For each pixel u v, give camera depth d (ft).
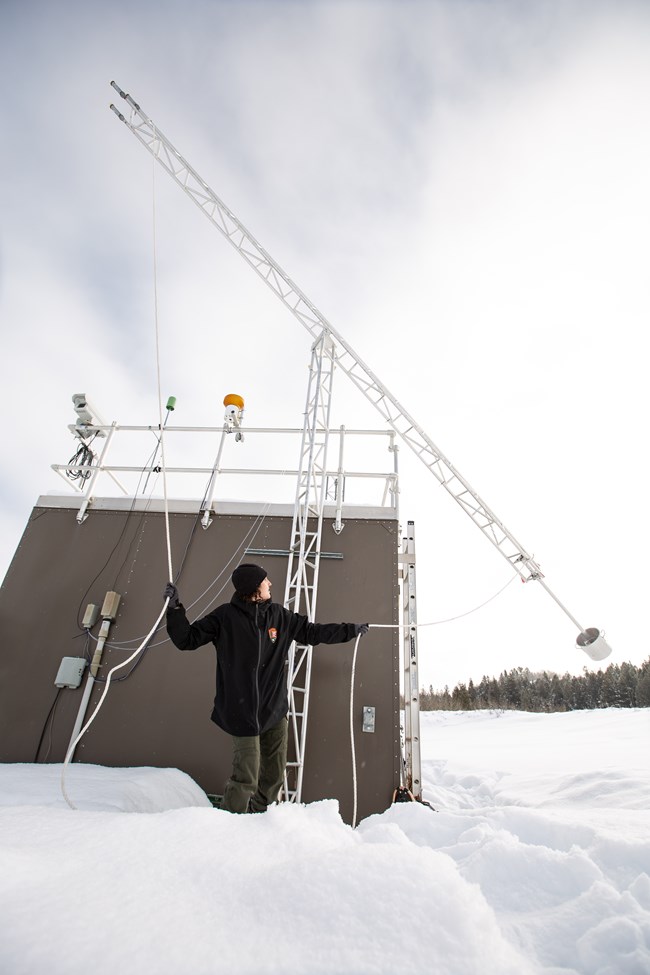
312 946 3.13
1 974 2.60
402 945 3.14
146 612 16.05
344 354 22.79
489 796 19.34
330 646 14.89
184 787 12.33
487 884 4.81
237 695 9.16
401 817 7.36
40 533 17.58
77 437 20.26
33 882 3.51
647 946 3.69
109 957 2.85
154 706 14.60
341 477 18.29
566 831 5.98
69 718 14.64
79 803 9.25
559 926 4.08
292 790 13.17
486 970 3.02
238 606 9.82
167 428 19.67
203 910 3.49
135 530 17.44
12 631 15.97
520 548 20.83
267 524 17.30
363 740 13.69
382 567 16.17
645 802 11.82
